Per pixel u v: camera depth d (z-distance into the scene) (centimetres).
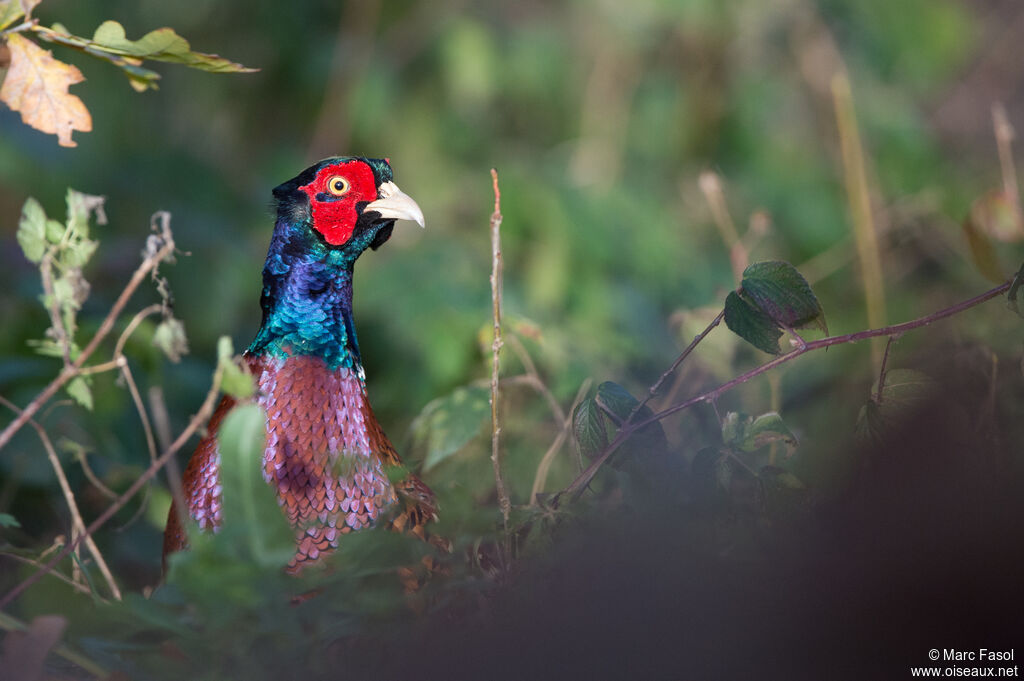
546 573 378
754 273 453
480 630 359
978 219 661
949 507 341
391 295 975
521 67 1213
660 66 1268
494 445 455
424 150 1181
